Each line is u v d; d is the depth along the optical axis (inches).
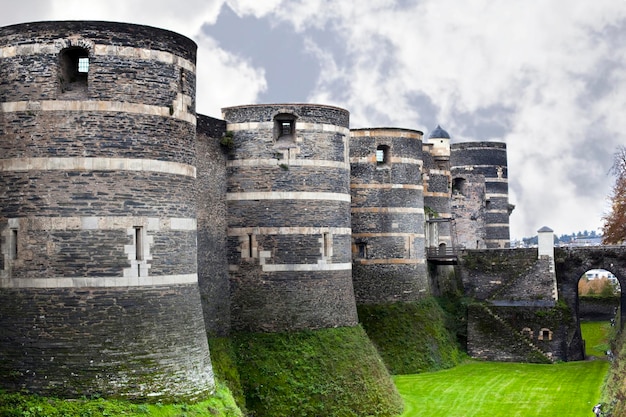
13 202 1044.5
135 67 1078.4
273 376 1403.8
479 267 2395.4
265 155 1492.4
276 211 1486.2
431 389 1804.9
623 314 2336.4
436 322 2126.0
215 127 1469.0
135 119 1071.6
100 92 1058.7
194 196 1151.6
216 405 1117.1
